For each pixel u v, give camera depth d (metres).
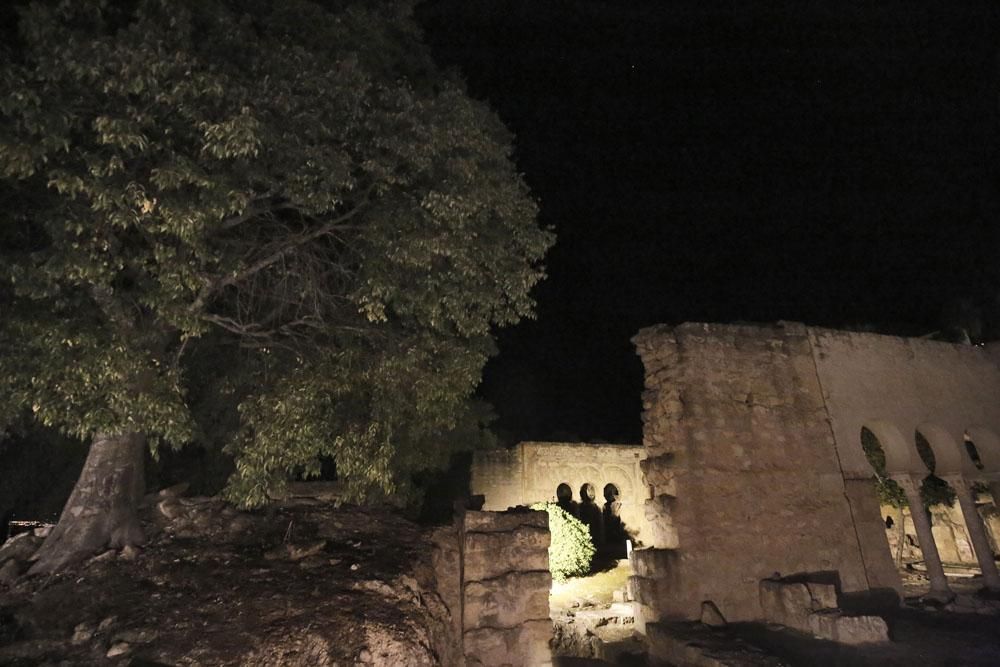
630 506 24.05
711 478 11.03
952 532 18.95
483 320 7.49
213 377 9.49
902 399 13.23
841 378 12.71
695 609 10.20
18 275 5.14
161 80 5.25
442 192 6.63
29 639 5.11
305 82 6.04
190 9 5.85
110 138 4.83
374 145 6.49
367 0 7.95
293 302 7.65
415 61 8.42
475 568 7.11
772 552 10.91
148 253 5.64
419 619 6.12
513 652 6.77
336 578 6.38
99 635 5.20
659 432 11.66
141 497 7.35
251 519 7.68
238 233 7.32
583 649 10.98
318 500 8.70
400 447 9.49
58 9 5.18
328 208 6.23
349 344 7.41
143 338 6.17
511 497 22.36
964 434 13.79
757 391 11.88
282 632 5.39
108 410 5.37
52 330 5.12
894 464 13.00
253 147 5.32
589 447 24.22
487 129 8.03
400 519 8.45
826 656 8.65
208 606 5.68
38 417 5.36
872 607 10.88
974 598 11.42
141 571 6.21
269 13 6.88
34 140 4.86
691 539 10.57
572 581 16.69
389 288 6.44
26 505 11.56
